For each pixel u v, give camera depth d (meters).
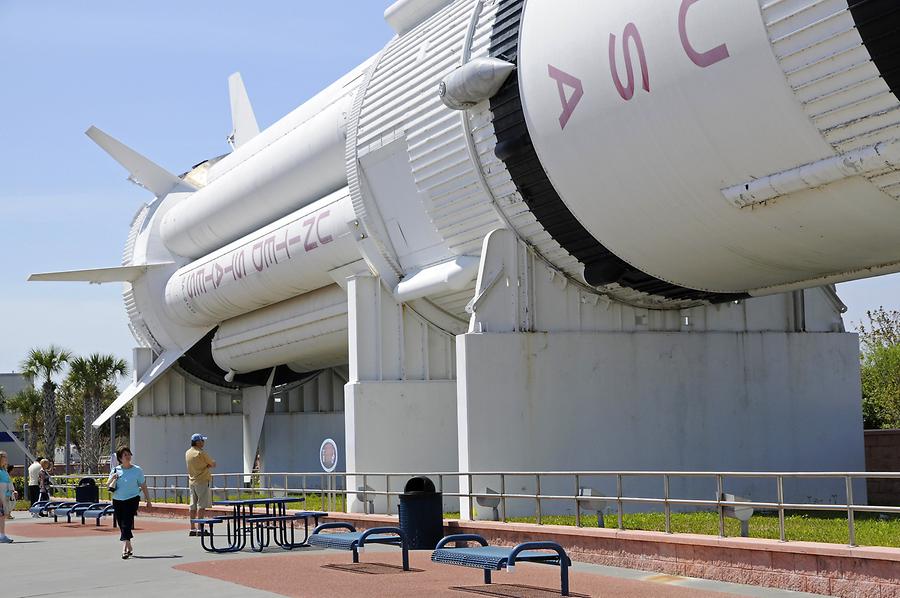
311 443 41.03
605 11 15.62
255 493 33.25
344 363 37.62
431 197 20.95
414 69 22.27
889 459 23.16
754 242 16.06
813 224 15.04
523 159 18.17
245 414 41.38
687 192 15.59
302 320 31.70
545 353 19.50
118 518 17.31
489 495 17.17
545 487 19.31
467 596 11.49
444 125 20.23
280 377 41.03
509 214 19.41
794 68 13.05
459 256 21.41
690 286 18.73
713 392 20.61
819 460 21.23
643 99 15.12
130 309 40.97
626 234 17.41
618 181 16.44
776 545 11.70
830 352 21.61
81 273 38.28
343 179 28.48
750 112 13.82
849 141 13.20
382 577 13.41
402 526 16.69
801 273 17.50
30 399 78.69
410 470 23.27
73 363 72.56
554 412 19.45
